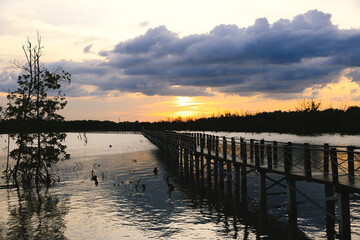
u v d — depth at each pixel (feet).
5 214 58.39
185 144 116.78
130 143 313.32
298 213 52.24
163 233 45.37
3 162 158.81
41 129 102.42
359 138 249.34
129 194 72.13
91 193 74.69
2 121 100.99
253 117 423.64
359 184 37.17
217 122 501.15
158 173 104.47
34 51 102.32
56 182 93.45
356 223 46.11
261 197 56.08
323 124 304.09
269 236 42.80
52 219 54.08
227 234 44.19
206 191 73.87
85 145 312.71
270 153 52.75
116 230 47.29
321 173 47.03
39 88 102.78
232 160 67.26
